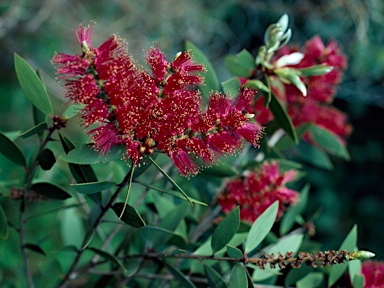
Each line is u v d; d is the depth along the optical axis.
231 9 0.88
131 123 0.21
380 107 0.98
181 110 0.21
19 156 0.27
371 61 0.90
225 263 0.32
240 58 0.29
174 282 0.32
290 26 0.88
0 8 0.68
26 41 0.78
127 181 0.23
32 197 0.29
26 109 0.79
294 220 0.35
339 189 0.95
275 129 0.31
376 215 0.94
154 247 0.29
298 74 0.28
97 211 0.28
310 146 0.40
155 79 0.22
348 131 0.37
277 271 0.29
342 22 0.90
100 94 0.21
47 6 0.71
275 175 0.30
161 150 0.22
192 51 0.30
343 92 0.97
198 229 0.31
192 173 0.23
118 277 0.33
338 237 0.90
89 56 0.21
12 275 0.45
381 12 0.83
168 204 0.31
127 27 0.78
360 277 0.26
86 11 0.78
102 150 0.22
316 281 0.30
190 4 0.81
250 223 0.29
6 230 0.27
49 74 0.79
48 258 0.35
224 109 0.22
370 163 0.98
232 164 0.33
